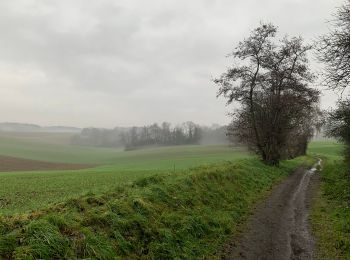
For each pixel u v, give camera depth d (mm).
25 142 183000
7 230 9234
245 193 22484
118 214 12148
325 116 29188
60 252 8914
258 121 42969
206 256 12227
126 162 110438
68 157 131750
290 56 42000
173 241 12359
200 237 13633
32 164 94938
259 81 42406
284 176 35750
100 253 9641
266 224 16203
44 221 9531
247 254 12500
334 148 122312
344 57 20078
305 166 51062
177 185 17500
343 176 30500
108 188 15695
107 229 11008
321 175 36844
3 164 90312
